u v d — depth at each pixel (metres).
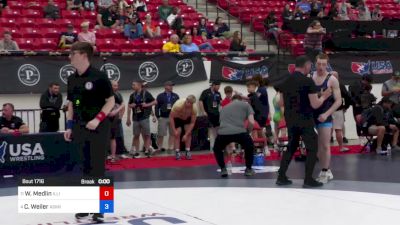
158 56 15.68
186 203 8.22
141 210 7.74
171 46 16.70
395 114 15.24
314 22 17.28
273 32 19.61
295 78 9.23
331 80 9.38
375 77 17.77
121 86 15.17
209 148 15.62
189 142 14.32
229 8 21.95
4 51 14.27
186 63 16.00
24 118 13.87
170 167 12.50
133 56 15.38
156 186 9.85
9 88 14.17
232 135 10.71
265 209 7.75
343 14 21.53
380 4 25.03
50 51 15.05
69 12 18.81
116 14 18.52
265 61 16.67
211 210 7.71
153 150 15.03
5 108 12.36
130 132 15.32
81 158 6.96
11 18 17.86
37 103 14.51
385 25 20.05
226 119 10.79
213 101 15.12
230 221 7.03
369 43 18.62
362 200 8.35
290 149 9.66
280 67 16.75
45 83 14.51
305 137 9.39
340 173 11.14
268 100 15.93
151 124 15.38
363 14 21.98
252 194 8.89
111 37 17.70
